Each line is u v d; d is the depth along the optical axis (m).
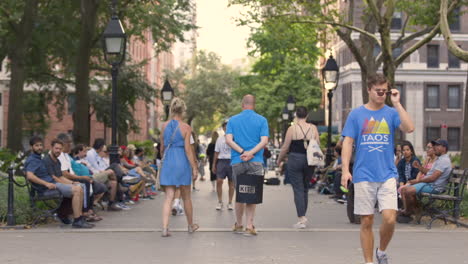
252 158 9.55
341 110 60.16
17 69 26.22
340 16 22.67
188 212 9.77
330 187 18.81
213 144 18.73
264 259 7.46
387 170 6.32
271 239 9.10
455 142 57.75
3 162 17.61
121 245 8.49
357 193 6.35
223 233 9.72
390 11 19.34
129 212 13.18
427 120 57.38
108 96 41.31
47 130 53.78
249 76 61.28
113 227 10.53
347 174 6.29
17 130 26.11
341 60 60.38
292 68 57.91
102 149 14.67
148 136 75.94
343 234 9.66
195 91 72.19
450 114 57.62
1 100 59.62
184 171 9.54
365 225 6.36
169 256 7.65
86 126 25.33
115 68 15.32
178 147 9.58
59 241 8.84
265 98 58.44
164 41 28.50
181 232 9.82
